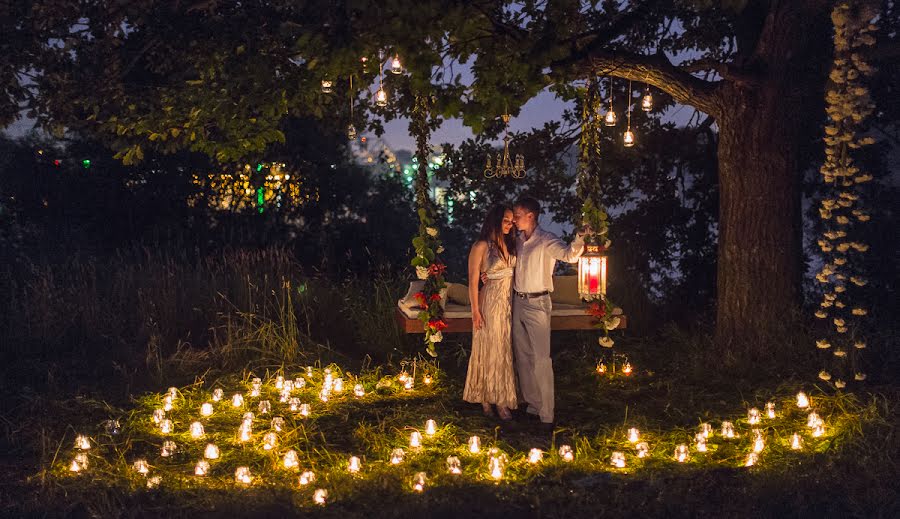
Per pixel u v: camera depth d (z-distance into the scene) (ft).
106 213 42.32
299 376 25.82
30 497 15.88
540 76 18.15
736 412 21.62
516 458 18.40
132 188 42.70
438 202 50.65
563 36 20.01
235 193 44.34
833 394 21.81
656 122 36.14
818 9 25.05
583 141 21.91
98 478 16.78
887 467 16.75
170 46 26.35
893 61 28.22
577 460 18.07
